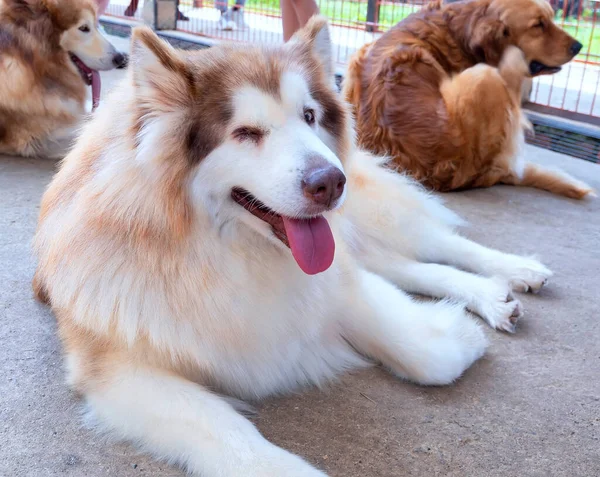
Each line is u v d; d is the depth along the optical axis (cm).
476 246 94
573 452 58
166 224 56
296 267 63
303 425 61
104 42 154
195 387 58
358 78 136
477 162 128
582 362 72
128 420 57
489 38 134
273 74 57
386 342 69
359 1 238
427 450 58
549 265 97
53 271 64
